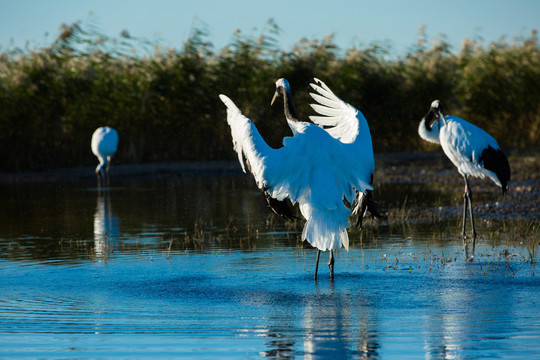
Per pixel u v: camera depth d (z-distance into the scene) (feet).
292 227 47.55
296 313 26.43
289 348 22.04
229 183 77.92
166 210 56.70
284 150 30.50
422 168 88.58
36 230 47.16
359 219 32.83
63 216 53.78
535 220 48.19
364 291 29.78
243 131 31.09
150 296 29.32
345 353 21.57
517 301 27.71
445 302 27.73
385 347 22.04
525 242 40.32
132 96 95.09
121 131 96.32
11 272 34.30
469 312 26.16
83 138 93.61
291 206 58.70
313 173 30.07
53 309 27.17
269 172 29.89
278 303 28.02
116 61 93.56
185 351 21.71
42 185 76.64
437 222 48.70
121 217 53.01
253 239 43.06
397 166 91.66
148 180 81.51
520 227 45.27
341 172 30.50
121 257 37.81
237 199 63.67
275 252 38.86
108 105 94.48
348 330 24.00
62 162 91.56
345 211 30.04
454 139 46.52
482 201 58.49
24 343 22.58
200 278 32.71
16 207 59.00
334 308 27.12
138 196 66.23
